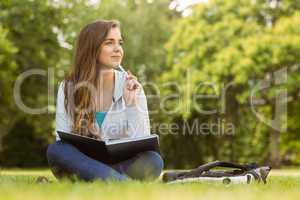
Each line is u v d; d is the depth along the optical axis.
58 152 5.11
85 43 5.60
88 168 4.94
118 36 5.63
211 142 30.58
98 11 31.19
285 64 27.06
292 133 30.23
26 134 31.91
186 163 30.88
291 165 31.86
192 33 29.27
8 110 27.12
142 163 5.24
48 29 27.22
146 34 32.47
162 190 3.85
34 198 3.31
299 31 27.25
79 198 3.34
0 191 3.70
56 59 27.69
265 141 30.30
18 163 31.92
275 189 4.36
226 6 29.08
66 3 28.17
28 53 26.89
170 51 30.20
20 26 26.69
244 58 26.78
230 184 4.78
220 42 28.66
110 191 3.70
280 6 28.84
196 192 3.80
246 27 28.23
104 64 5.58
